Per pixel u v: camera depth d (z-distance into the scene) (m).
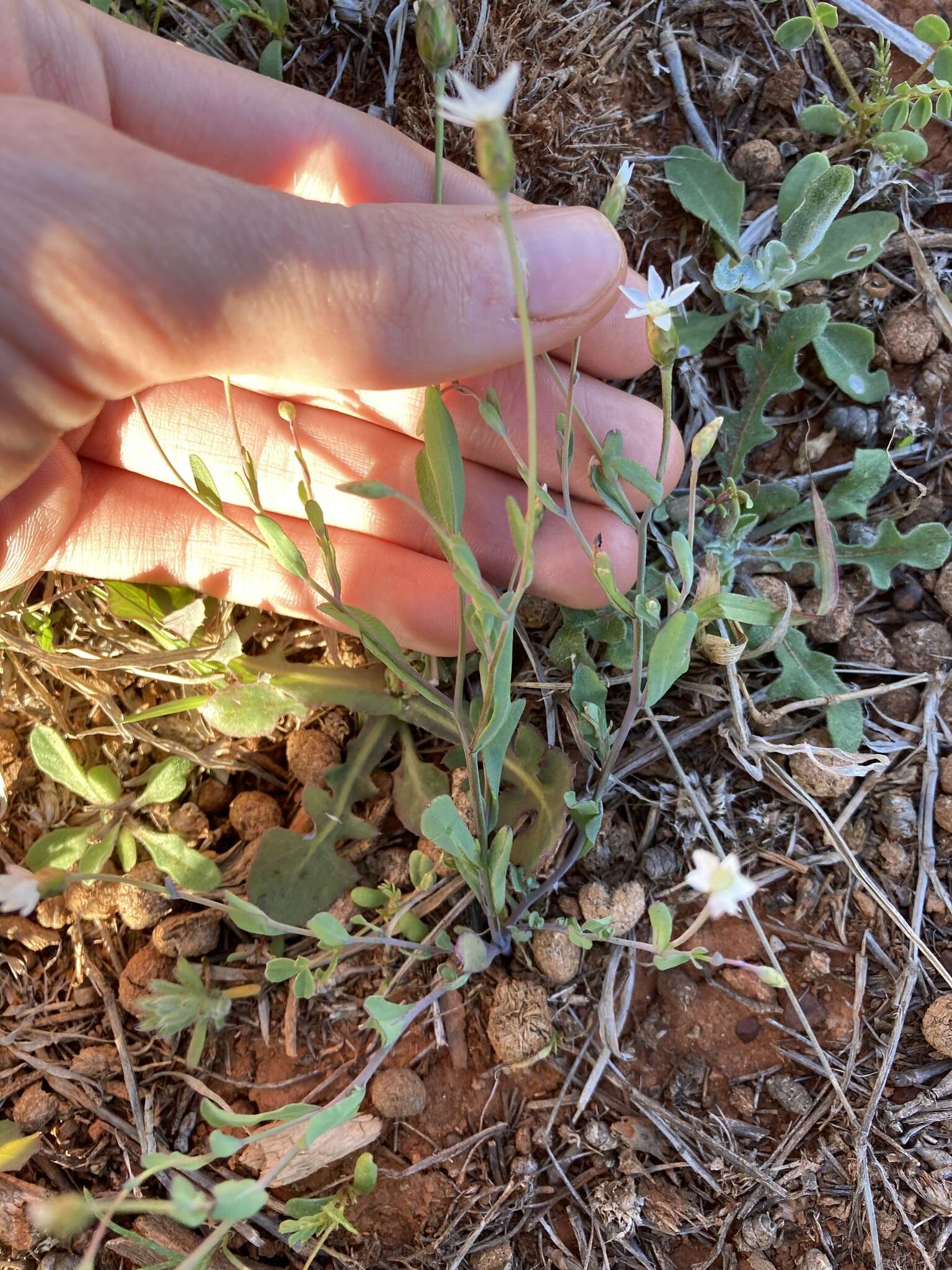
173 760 0.16
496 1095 0.15
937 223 0.17
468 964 0.12
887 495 0.17
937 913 0.15
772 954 0.15
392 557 0.16
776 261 0.15
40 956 0.16
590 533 0.16
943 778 0.16
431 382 0.12
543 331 0.12
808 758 0.16
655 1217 0.15
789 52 0.18
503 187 0.08
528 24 0.17
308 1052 0.15
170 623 0.16
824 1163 0.15
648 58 0.18
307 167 0.15
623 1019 0.15
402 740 0.16
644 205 0.17
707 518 0.17
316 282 0.11
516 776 0.15
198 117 0.14
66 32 0.13
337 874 0.16
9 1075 0.16
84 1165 0.15
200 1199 0.08
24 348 0.11
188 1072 0.16
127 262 0.10
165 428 0.16
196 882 0.16
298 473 0.16
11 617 0.17
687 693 0.16
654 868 0.16
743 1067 0.15
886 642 0.16
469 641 0.16
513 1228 0.15
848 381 0.17
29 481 0.15
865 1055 0.15
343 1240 0.15
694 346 0.17
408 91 0.18
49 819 0.17
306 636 0.18
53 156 0.10
